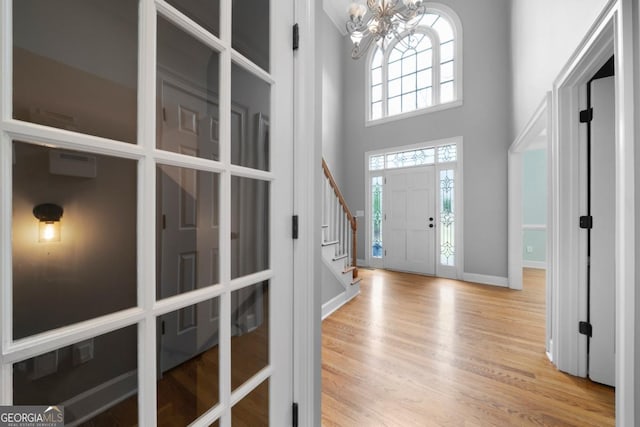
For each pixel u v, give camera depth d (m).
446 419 1.40
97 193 0.58
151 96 0.64
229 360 0.83
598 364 1.68
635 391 1.01
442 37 4.58
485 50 4.11
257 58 0.97
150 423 0.63
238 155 0.90
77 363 0.55
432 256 4.60
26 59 0.50
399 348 2.13
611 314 1.65
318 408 1.13
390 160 5.11
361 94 5.38
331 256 3.01
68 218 0.54
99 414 0.58
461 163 4.30
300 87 1.09
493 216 4.05
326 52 5.06
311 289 1.09
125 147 0.60
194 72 0.77
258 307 0.98
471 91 4.22
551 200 1.98
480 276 4.14
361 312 2.92
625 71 1.06
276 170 1.00
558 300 1.83
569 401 1.52
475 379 1.73
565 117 1.79
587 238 1.74
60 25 0.54
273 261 0.99
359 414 1.43
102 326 0.56
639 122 1.01
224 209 0.83
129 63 0.63
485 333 2.39
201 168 0.76
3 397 0.45
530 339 2.28
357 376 1.76
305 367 1.07
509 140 3.85
